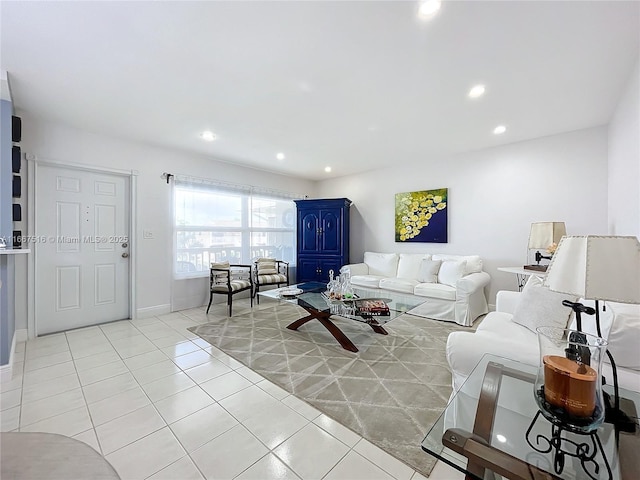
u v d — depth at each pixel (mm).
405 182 4777
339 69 2053
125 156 3490
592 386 889
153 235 3736
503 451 945
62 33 1677
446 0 1447
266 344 2795
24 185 2848
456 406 1193
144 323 3420
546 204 3469
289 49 1835
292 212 5672
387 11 1517
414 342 2859
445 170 4320
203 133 3309
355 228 5473
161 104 2594
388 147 3848
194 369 2285
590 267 987
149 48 1825
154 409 1767
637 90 1984
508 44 1780
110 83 2242
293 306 4277
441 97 2461
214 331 3154
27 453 542
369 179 5242
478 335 1616
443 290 3596
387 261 4691
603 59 1930
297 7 1490
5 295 2117
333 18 1567
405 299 3141
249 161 4559
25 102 2551
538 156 3508
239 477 1286
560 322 1810
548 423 1103
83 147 3184
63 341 2838
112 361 2412
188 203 4121
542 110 2719
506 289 3791
